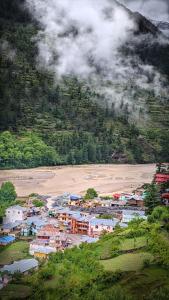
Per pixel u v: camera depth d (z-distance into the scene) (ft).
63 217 480.23
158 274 274.77
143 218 393.29
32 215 504.84
